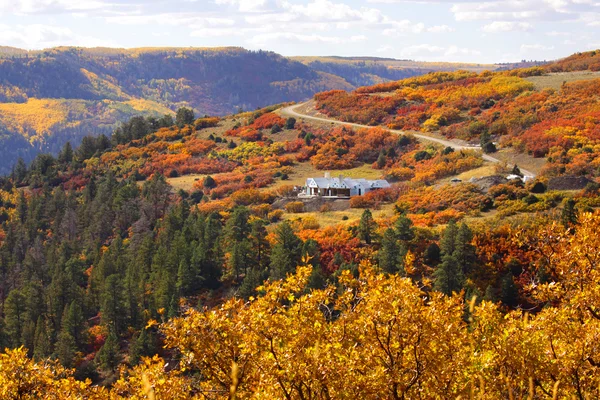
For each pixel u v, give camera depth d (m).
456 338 13.28
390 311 12.73
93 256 75.12
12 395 14.91
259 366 12.37
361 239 58.25
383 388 12.30
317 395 12.49
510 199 67.19
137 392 13.51
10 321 59.62
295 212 82.94
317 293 13.50
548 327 14.14
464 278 46.69
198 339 12.52
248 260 60.62
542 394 13.20
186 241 67.56
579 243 15.09
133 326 56.22
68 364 50.03
